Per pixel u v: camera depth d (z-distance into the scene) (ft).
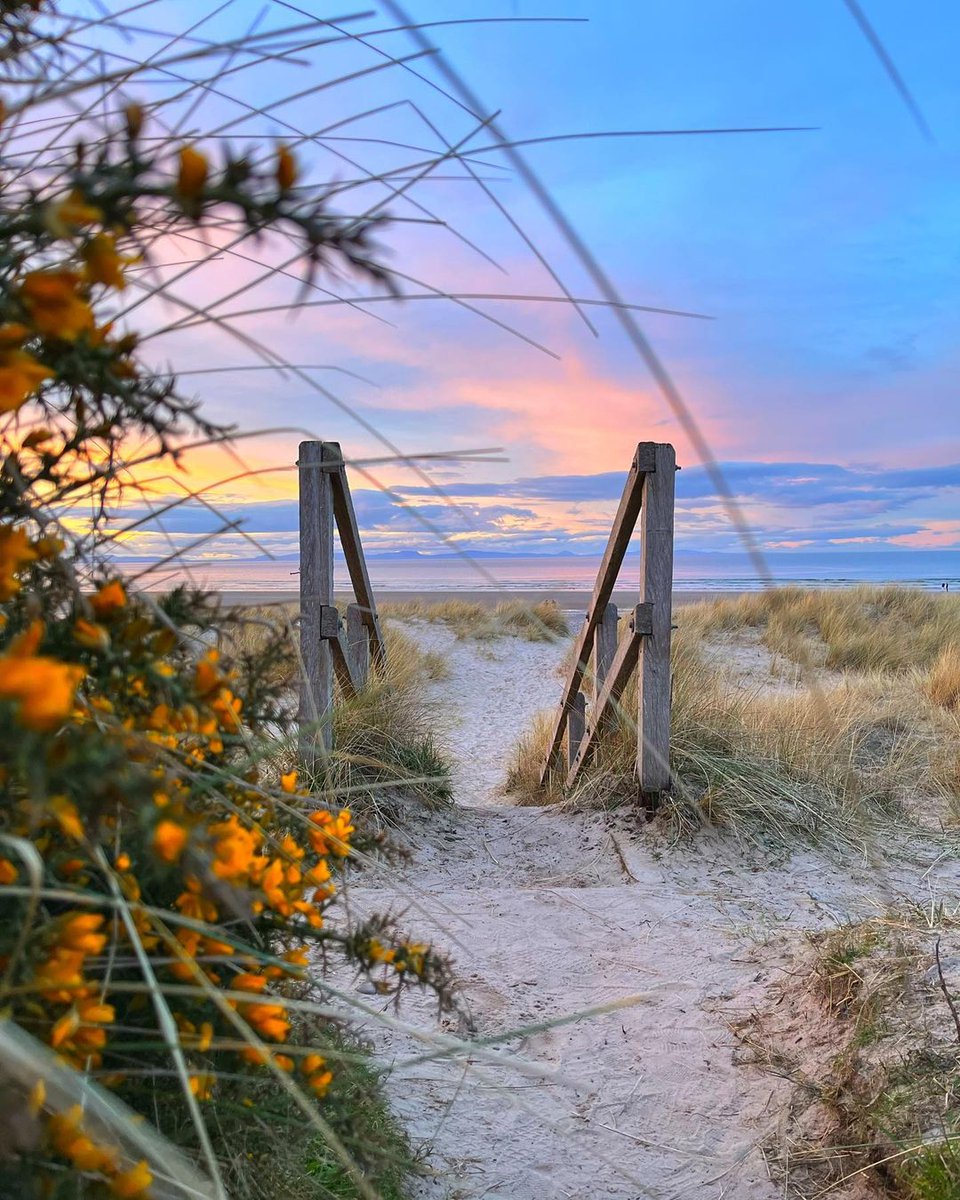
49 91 2.52
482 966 12.07
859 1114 8.20
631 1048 10.20
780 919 14.12
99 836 2.41
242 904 2.56
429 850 17.11
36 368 2.14
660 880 15.92
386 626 49.83
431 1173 7.00
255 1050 3.33
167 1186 2.93
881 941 10.87
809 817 18.21
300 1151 4.52
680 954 12.74
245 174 2.06
